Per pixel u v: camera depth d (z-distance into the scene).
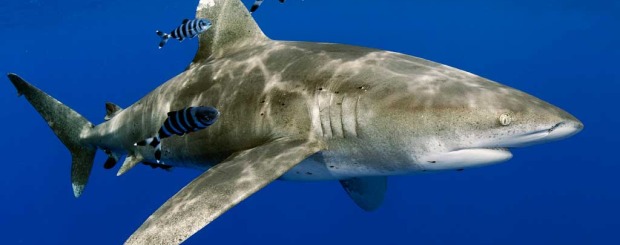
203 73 5.63
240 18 5.71
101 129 6.81
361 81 4.46
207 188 3.85
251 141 4.94
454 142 4.00
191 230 3.47
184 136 5.51
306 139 4.57
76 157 7.29
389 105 4.21
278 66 5.04
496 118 3.80
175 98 5.72
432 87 4.21
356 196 6.24
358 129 4.34
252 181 3.90
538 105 3.87
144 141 3.95
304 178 5.14
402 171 4.50
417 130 4.09
